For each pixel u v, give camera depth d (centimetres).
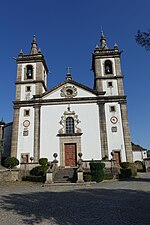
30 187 1730
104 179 2092
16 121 2938
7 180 2162
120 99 2944
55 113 2955
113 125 2816
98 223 658
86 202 991
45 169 2308
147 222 649
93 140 2770
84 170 2391
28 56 3438
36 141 2811
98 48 3409
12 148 2797
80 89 3075
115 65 3244
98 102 2947
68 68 3394
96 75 3191
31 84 3200
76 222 675
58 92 3084
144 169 3484
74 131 2842
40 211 834
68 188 1586
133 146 5462
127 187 1482
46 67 3697
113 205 908
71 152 2775
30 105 3019
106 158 2636
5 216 766
